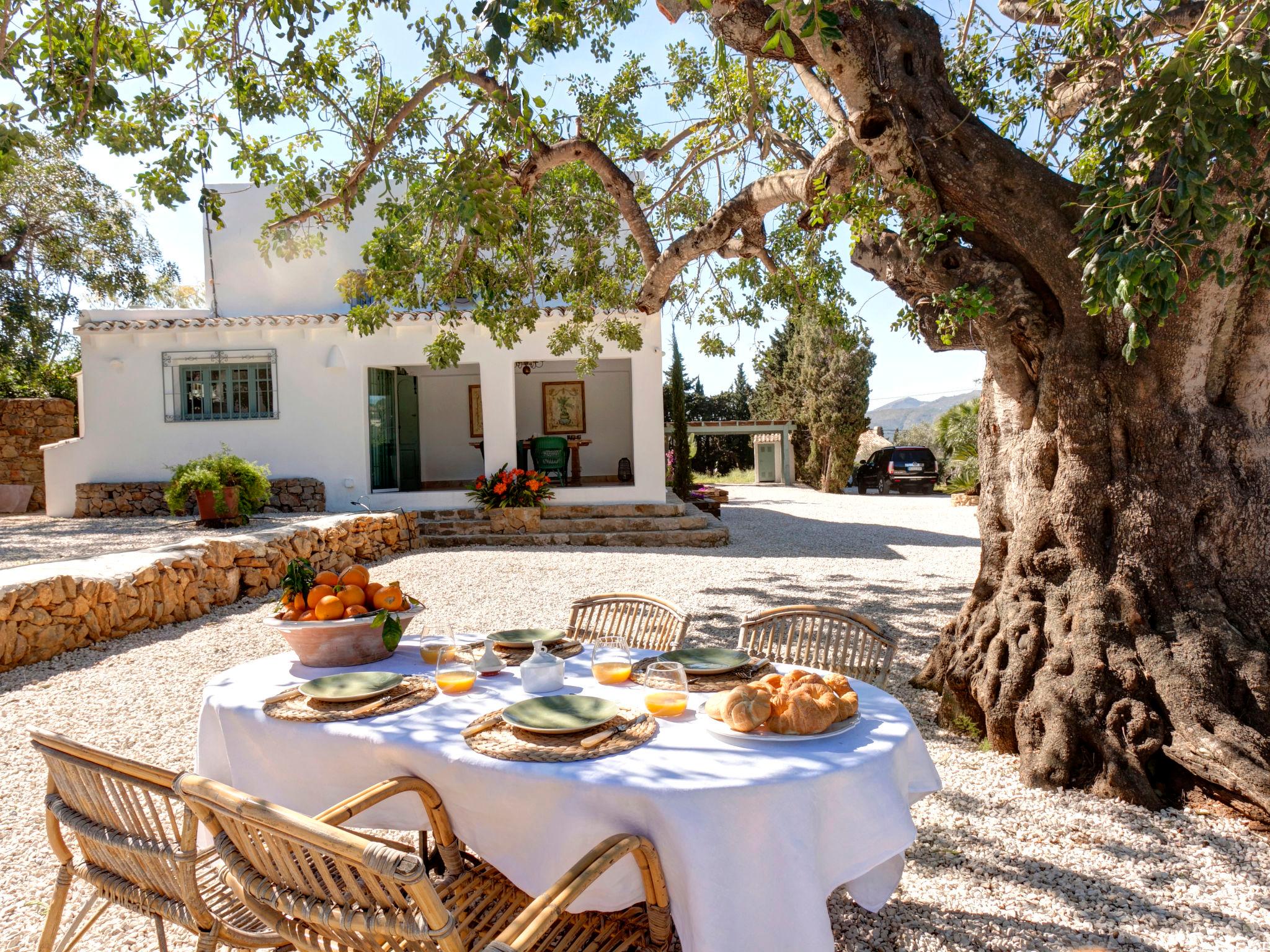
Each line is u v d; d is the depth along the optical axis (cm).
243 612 782
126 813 209
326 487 1399
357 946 181
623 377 1706
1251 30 310
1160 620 388
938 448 3059
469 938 218
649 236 696
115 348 1422
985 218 414
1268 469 394
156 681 565
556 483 1506
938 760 425
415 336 1372
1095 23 427
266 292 1602
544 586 912
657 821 190
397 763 232
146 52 577
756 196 616
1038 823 349
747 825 191
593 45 704
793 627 373
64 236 2191
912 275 455
